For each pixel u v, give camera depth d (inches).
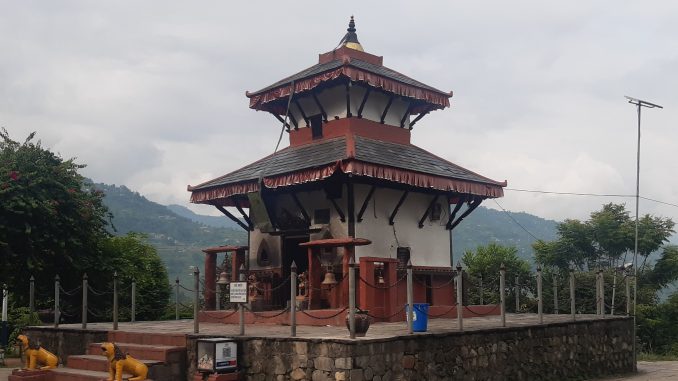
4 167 856.9
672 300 1486.2
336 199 700.0
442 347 504.1
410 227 749.3
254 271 767.1
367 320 457.1
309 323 614.9
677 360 998.4
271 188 713.6
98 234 995.3
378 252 702.5
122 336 590.6
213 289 786.8
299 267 752.3
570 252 1573.6
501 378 559.8
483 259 1366.9
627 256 1606.8
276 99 791.1
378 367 447.2
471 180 745.6
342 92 758.5
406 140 818.2
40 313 721.6
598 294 780.0
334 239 643.5
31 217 855.1
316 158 693.9
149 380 479.8
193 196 780.0
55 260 906.7
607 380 676.1
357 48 831.1
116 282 628.1
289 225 734.5
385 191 724.0
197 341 502.0
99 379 499.8
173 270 3779.5
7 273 882.1
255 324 658.2
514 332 584.1
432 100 804.0
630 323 768.3
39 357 582.2
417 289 736.3
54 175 909.2
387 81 752.3
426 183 692.7
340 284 663.8
